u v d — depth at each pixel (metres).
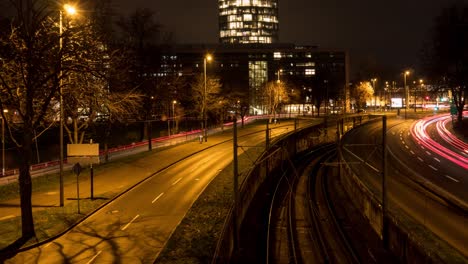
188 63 163.88
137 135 85.12
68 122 50.34
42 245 22.20
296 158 67.06
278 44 185.25
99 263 19.94
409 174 46.38
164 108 85.44
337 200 39.34
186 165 46.88
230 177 39.97
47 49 24.23
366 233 28.95
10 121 33.88
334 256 24.83
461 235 25.28
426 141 73.12
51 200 30.66
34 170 46.78
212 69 162.12
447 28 78.81
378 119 105.19
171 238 23.02
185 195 33.34
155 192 34.41
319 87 136.62
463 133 79.38
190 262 19.64
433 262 18.33
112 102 40.38
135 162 47.69
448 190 38.25
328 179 50.00
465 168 49.62
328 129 95.38
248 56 174.25
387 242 24.83
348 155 60.06
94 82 32.75
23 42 22.95
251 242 27.39
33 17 22.81
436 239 23.80
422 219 28.75
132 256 20.77
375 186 40.47
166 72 84.38
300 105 167.00
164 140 76.12
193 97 85.38
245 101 122.44
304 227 30.77
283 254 25.19
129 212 28.58
